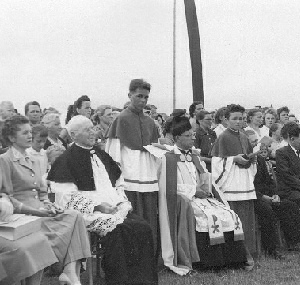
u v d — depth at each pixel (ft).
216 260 20.25
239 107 23.06
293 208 23.85
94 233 17.38
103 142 24.71
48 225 16.05
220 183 22.56
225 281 18.84
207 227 20.31
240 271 20.47
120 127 20.43
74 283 15.65
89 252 16.14
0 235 14.29
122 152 20.51
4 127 16.28
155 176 20.67
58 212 16.28
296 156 24.84
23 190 16.30
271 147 27.78
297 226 23.79
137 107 20.75
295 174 24.59
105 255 17.04
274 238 22.77
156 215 20.81
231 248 20.72
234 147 22.85
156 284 17.51
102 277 19.11
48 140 22.17
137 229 17.53
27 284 14.69
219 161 22.76
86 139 18.42
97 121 28.48
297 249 23.97
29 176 16.40
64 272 15.81
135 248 17.30
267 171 24.36
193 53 39.45
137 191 20.15
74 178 18.04
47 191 18.25
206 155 26.40
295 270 20.59
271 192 24.07
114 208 17.76
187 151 21.84
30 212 15.79
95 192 18.19
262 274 19.97
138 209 20.17
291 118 37.45
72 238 15.97
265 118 33.19
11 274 14.06
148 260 17.44
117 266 16.87
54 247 15.65
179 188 20.94
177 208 20.57
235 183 22.50
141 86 20.62
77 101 24.49
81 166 18.24
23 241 14.35
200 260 20.30
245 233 22.56
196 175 21.89
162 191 20.72
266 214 22.90
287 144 27.68
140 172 20.39
